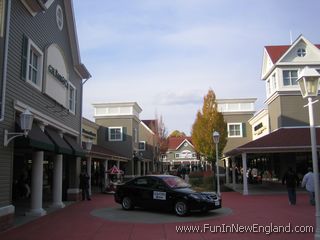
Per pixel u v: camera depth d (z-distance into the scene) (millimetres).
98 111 42812
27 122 11836
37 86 15094
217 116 39750
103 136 42250
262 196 23391
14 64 12688
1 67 11406
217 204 15266
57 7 18422
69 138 21234
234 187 30359
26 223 13578
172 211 16016
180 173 39906
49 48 16484
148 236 10898
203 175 37188
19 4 13125
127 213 16109
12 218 12547
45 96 16250
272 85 32625
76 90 22906
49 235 11281
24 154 23891
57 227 12680
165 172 57094
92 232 11688
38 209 15578
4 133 11891
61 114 19016
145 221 13734
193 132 41844
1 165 11742
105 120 42594
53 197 18703
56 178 18875
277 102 31562
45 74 15906
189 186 16422
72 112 21453
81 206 19234
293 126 30500
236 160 43125
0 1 11328
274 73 32125
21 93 13328
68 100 20453
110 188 28172
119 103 42500
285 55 31312
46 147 14414
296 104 30859
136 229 12086
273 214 14906
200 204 14594
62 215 15703
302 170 30062
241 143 42719
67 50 20516
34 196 15586
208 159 40188
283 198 21641
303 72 9750
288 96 31031
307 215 14453
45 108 16203
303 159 30203
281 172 30953
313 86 9695
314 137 9523
